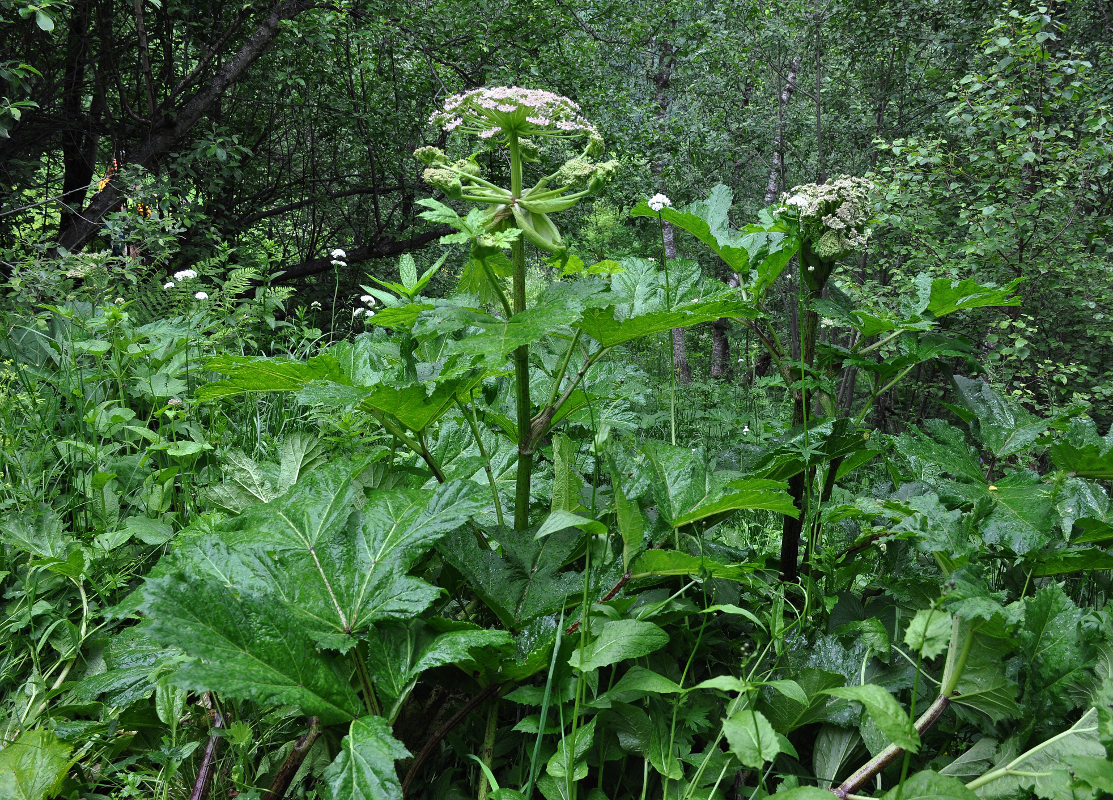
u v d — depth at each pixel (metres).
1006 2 7.96
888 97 11.56
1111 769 0.98
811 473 1.83
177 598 1.12
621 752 1.38
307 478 1.57
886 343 1.87
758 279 1.88
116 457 2.74
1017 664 1.38
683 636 1.61
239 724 1.42
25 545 2.09
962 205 7.60
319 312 9.77
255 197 9.88
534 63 9.60
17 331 3.52
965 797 1.04
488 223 1.48
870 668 1.52
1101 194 7.84
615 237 15.13
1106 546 1.55
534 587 1.50
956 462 1.68
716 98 13.50
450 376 1.49
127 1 6.95
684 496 1.68
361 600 1.32
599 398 1.90
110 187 6.66
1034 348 7.81
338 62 9.29
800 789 1.08
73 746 1.46
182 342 3.14
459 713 1.39
